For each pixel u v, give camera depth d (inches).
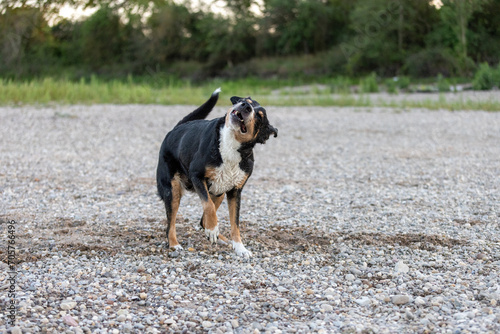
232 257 217.9
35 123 603.8
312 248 227.9
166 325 158.6
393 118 718.5
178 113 733.9
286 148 502.6
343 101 903.1
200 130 214.4
